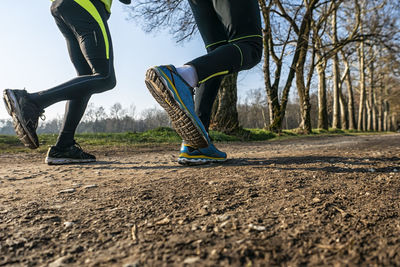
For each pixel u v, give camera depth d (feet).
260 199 3.76
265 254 2.15
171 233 2.66
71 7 7.50
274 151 12.95
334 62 68.03
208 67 4.99
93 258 2.21
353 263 1.97
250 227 2.72
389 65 80.33
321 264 1.97
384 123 128.36
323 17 45.24
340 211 3.14
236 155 10.71
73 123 8.93
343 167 6.23
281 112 40.91
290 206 3.40
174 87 4.62
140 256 2.20
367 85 99.96
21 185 5.45
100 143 18.40
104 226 2.92
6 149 14.62
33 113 6.64
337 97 71.77
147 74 4.61
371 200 3.56
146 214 3.28
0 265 2.12
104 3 8.21
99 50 7.77
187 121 4.92
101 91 7.98
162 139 23.59
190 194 4.14
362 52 85.05
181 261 2.09
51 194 4.50
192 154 7.39
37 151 14.12
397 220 2.81
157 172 6.62
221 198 3.86
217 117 32.78
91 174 6.75
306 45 42.11
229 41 6.03
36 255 2.28
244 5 5.67
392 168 5.96
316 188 4.26
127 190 4.56
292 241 2.37
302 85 46.37
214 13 7.11
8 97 6.37
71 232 2.77
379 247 2.20
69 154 9.04
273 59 41.29
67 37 8.56
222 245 2.33
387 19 42.96
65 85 7.15
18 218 3.22
